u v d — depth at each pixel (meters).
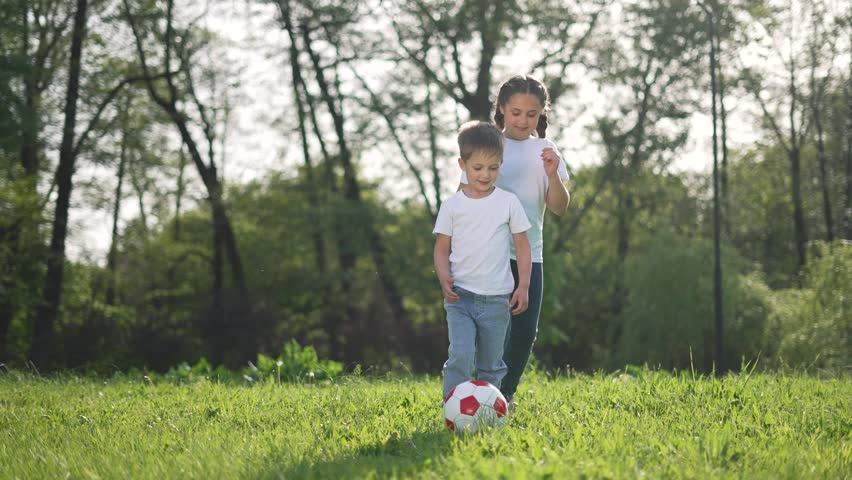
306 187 30.50
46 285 23.53
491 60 27.42
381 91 27.36
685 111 28.12
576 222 30.48
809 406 5.36
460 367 4.66
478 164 4.69
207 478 3.50
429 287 29.53
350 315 30.38
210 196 28.91
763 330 25.39
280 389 7.01
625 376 7.46
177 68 25.92
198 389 7.21
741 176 40.56
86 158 23.94
